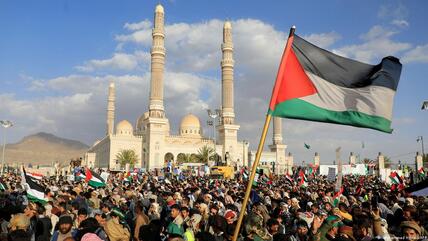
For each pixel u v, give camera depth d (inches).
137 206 523.5
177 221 462.9
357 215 432.5
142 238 398.0
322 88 341.7
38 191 619.2
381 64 346.3
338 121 337.1
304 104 337.1
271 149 5979.3
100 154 6245.1
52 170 2883.9
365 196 872.9
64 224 378.0
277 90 335.9
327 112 338.0
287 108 334.0
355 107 338.6
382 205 623.2
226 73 5128.0
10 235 327.6
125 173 2087.8
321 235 394.9
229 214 462.3
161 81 4712.1
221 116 5196.9
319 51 350.6
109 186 1231.5
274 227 405.1
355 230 396.2
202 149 5334.6
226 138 5064.0
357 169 2778.1
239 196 779.4
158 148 4817.9
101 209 586.2
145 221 502.3
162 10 4690.0
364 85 342.6
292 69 342.3
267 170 2240.4
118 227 426.0
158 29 4616.1
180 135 6048.2
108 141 5615.2
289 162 5900.6
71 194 756.0
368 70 349.7
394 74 343.6
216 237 380.5
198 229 467.5
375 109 336.5
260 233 368.5
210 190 989.2
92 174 1092.5
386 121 334.6
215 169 2262.6
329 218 404.8
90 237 323.6
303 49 347.6
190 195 757.9
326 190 919.0
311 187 1194.0
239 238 397.1
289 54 345.7
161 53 4660.4
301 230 431.8
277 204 633.0
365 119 336.5
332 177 1457.9
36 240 470.0
